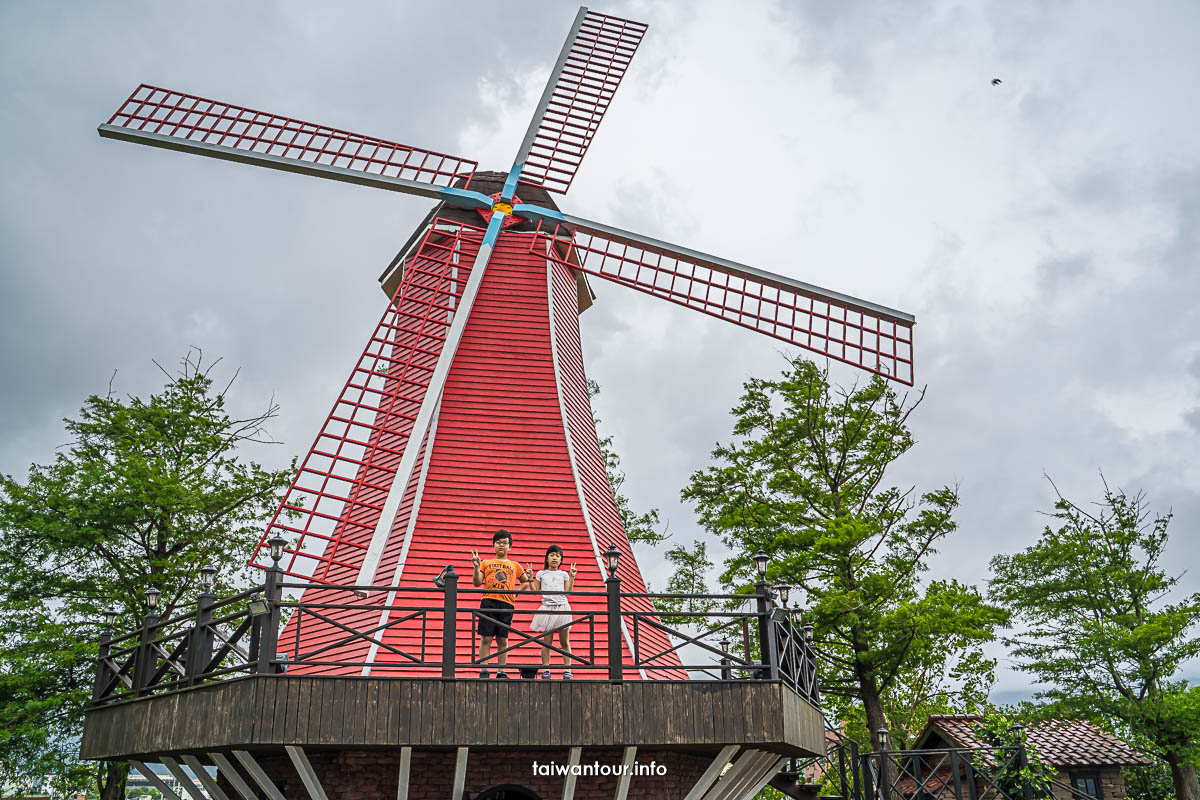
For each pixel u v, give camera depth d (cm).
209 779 1145
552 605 1079
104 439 2362
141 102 1692
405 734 946
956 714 2333
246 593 1006
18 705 1953
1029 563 2958
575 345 1711
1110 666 2712
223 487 2373
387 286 1856
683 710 1016
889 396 2447
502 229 1684
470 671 1205
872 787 1645
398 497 1316
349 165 1716
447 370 1477
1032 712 2650
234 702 940
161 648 1123
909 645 2148
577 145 1884
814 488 2408
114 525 2189
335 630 1287
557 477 1459
